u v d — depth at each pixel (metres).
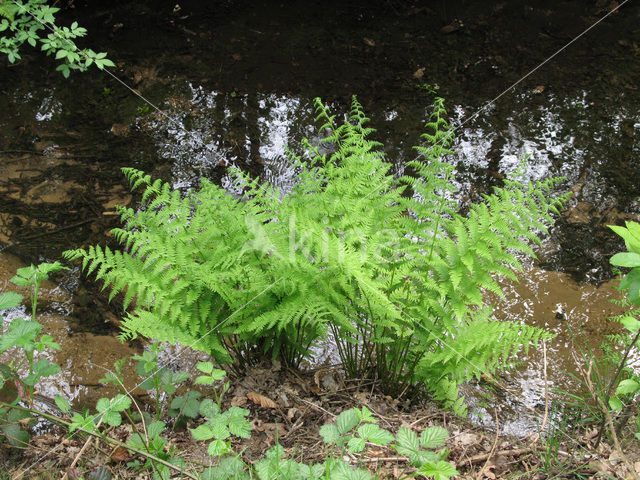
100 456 2.50
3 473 2.39
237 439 2.63
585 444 2.70
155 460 2.09
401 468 2.34
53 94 5.37
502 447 2.61
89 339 3.41
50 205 4.29
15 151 4.76
